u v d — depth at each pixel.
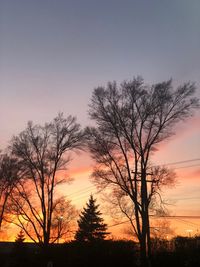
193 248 40.59
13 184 40.25
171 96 33.84
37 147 40.84
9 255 69.25
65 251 44.84
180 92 33.69
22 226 40.09
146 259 32.00
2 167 42.25
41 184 40.06
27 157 40.56
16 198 39.88
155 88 33.97
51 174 40.62
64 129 41.16
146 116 34.03
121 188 34.12
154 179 33.94
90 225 69.44
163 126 33.88
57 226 41.28
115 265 42.06
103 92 34.78
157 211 35.03
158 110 33.91
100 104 34.94
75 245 45.16
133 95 34.28
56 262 43.91
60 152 41.00
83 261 43.53
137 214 33.28
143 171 33.41
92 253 43.72
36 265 45.84
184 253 39.03
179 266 37.75
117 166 34.56
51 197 40.09
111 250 43.28
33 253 53.62
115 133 34.38
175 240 45.53
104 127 34.78
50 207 39.97
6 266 63.09
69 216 41.94
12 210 39.88
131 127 34.19
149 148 33.91
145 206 32.41
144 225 32.22
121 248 43.28
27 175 40.25
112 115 34.50
